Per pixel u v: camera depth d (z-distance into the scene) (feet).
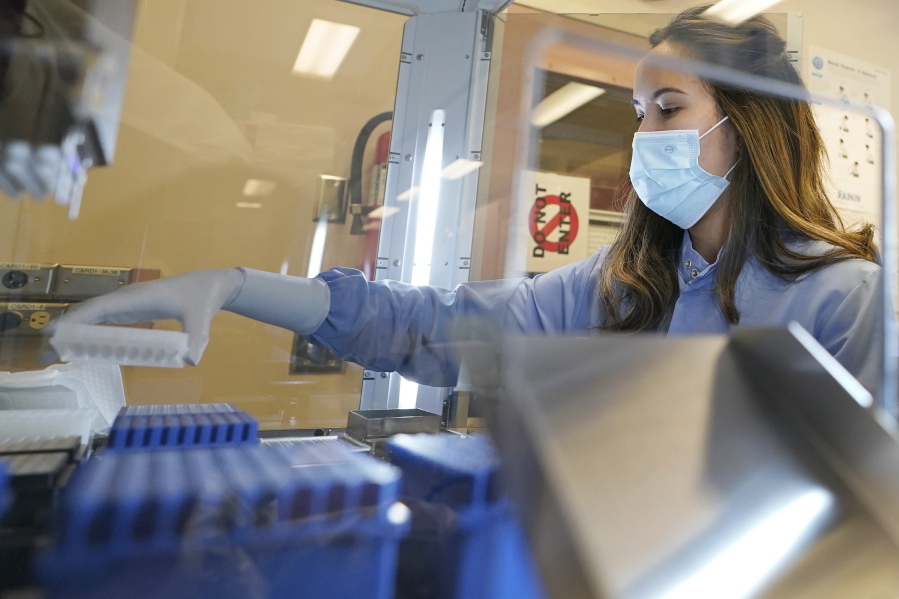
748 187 3.11
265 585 1.16
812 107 3.44
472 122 4.22
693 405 1.43
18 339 3.38
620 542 1.15
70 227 3.90
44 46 2.57
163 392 3.82
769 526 1.23
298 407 4.18
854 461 1.36
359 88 4.79
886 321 2.64
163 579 1.11
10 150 2.66
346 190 4.73
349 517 1.32
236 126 4.43
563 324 3.68
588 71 5.65
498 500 1.31
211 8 4.40
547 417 1.34
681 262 3.43
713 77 2.89
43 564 1.06
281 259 4.57
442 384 2.93
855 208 5.57
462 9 4.18
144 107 4.11
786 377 1.51
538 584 1.16
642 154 3.28
